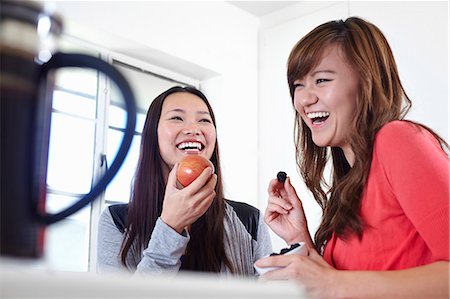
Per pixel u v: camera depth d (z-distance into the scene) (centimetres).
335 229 107
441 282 86
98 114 292
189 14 331
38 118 46
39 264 45
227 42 354
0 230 43
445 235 87
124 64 314
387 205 99
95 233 278
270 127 360
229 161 343
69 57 48
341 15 338
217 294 37
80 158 282
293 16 360
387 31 317
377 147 102
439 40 297
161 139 159
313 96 117
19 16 44
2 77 43
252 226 162
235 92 355
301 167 135
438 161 92
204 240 146
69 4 272
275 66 364
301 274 92
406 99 123
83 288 32
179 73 345
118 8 293
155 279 35
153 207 152
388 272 90
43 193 48
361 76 113
